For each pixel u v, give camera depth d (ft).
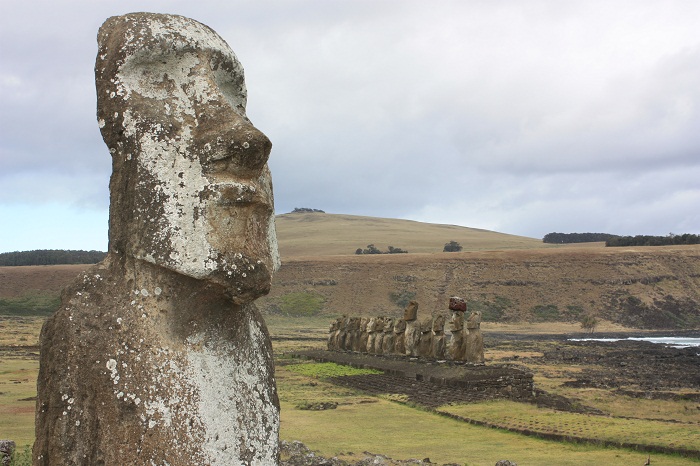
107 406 14.02
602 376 108.78
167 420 14.17
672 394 81.82
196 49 15.79
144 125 14.92
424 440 54.75
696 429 55.36
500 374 85.92
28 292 296.71
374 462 41.16
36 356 128.57
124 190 15.07
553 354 154.10
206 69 15.78
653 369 121.29
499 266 341.62
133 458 13.83
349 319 153.28
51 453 13.99
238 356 15.65
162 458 13.94
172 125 15.02
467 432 58.49
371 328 137.28
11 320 246.27
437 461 45.78
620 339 229.86
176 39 15.51
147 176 14.78
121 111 15.07
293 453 43.83
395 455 48.11
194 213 14.58
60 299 15.06
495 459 46.65
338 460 41.22
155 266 14.78
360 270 348.59
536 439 54.54
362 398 82.02
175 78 15.60
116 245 15.11
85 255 418.51
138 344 14.46
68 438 13.93
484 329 273.54
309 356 142.00
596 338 236.43
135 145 14.93
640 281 324.39
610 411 70.85
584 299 312.50
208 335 15.12
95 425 13.98
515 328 278.46
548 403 74.33
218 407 14.80
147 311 14.71
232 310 15.39
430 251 457.27
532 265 341.00
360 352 140.05
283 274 350.84
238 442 15.01
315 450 48.98
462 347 102.94
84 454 13.88
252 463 15.23
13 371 100.01
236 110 17.02
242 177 15.06
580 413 66.74
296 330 263.70
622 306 306.14
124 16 15.93
